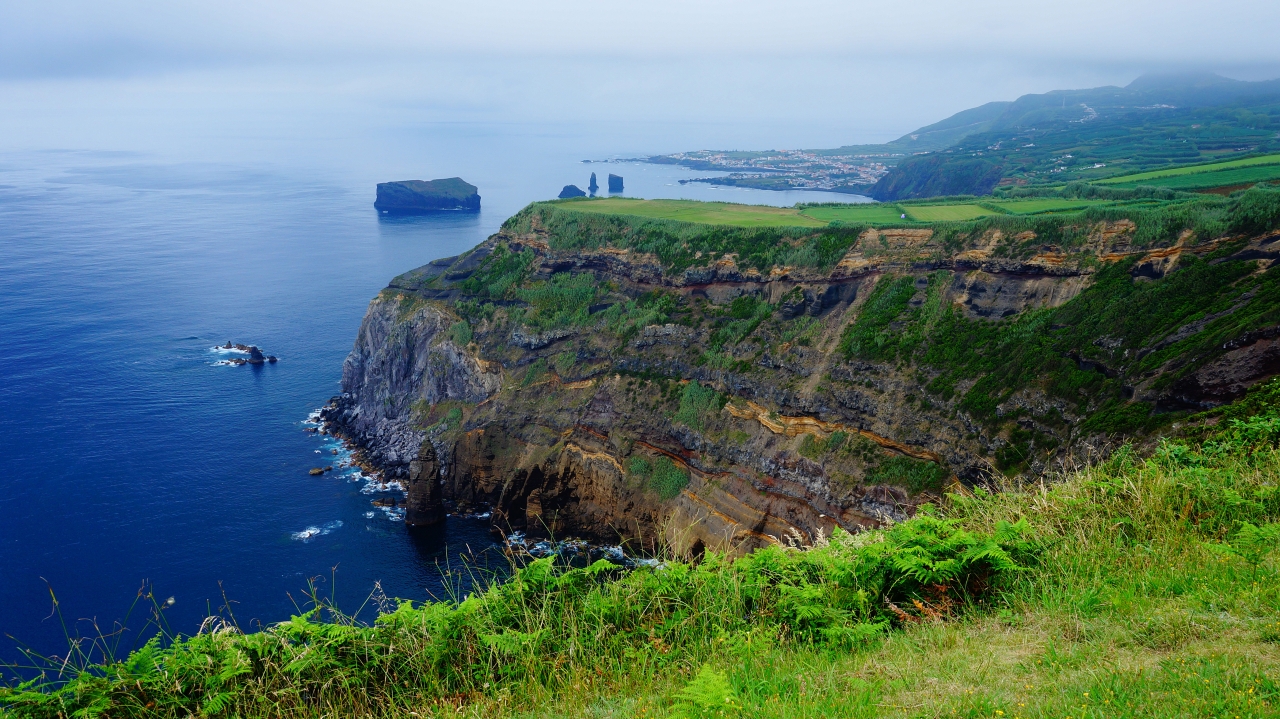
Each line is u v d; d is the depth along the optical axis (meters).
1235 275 43.81
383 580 58.00
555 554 12.94
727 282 70.12
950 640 9.90
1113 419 40.62
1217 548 10.61
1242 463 15.07
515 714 9.88
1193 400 37.56
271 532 65.06
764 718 8.18
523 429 73.50
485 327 81.50
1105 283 50.09
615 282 78.25
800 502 55.88
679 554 14.13
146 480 73.56
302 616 11.41
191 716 9.73
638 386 69.00
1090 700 7.53
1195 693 7.38
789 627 11.32
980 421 49.12
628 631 11.66
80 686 9.85
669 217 81.88
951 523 13.26
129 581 57.28
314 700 10.42
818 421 57.56
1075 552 12.01
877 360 56.75
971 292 56.62
